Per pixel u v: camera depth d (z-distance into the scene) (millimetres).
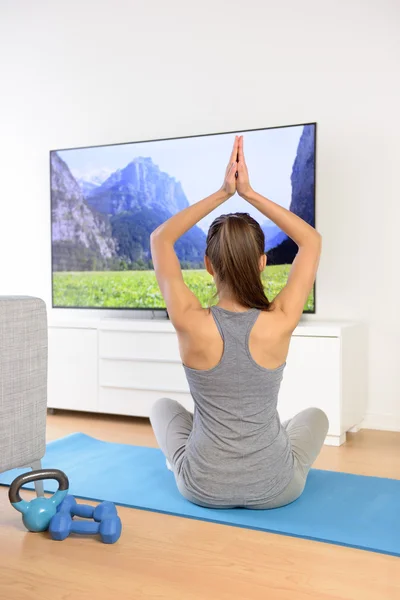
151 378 3496
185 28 3840
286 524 1914
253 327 1894
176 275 1949
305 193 3453
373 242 3396
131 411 3559
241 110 3699
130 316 3975
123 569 1631
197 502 2057
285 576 1587
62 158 4074
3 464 1975
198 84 3812
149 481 2357
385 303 3377
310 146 3436
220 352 1901
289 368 3133
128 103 4020
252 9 3656
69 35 4191
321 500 2143
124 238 3904
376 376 3400
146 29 3953
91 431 3320
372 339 3406
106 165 3951
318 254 1970
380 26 3359
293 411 3135
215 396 1948
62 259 4094
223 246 1917
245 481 1963
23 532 1899
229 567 1640
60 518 1843
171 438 2189
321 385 3061
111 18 4059
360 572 1609
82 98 4160
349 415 3146
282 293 1967
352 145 3430
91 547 1778
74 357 3699
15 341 2000
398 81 3328
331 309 3492
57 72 4238
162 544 1792
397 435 3236
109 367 3605
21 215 4367
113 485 2312
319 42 3494
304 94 3535
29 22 4316
